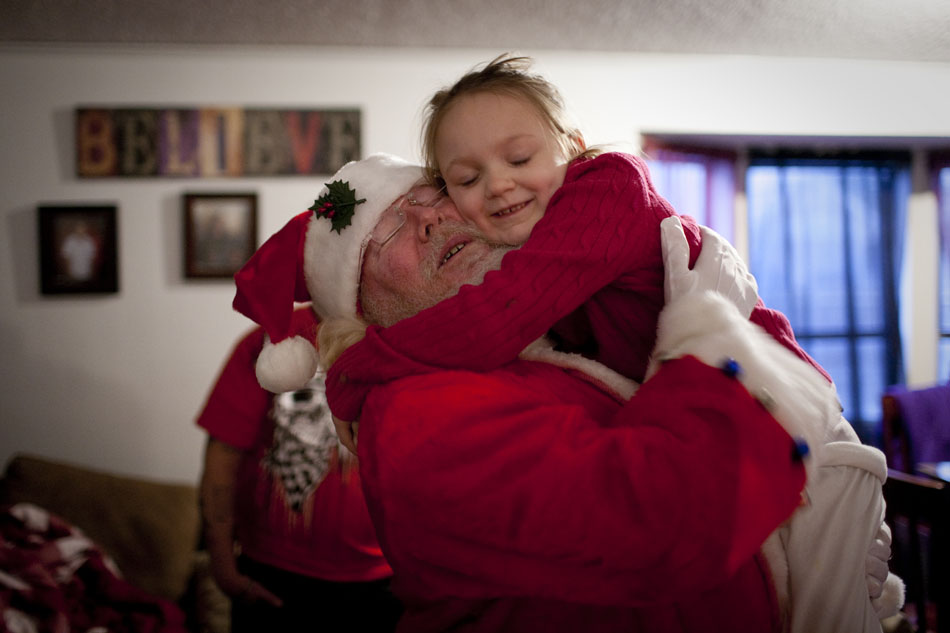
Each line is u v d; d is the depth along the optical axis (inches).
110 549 93.7
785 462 22.0
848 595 27.6
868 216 158.1
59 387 119.9
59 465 100.0
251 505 54.0
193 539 99.1
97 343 120.7
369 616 52.1
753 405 22.4
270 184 123.2
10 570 70.7
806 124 135.0
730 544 21.3
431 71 124.8
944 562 61.8
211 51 122.6
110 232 120.6
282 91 124.0
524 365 29.8
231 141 122.7
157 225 122.0
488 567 24.5
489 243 33.0
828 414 24.3
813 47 125.3
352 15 105.9
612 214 28.1
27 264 120.3
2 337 119.3
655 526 21.8
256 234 121.9
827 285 157.8
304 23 109.2
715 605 26.0
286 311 36.2
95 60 121.5
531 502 22.8
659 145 138.4
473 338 26.4
